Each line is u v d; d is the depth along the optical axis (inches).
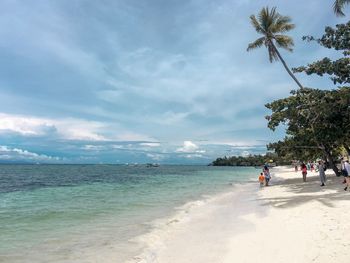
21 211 800.3
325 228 469.1
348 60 1002.7
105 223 642.2
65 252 446.0
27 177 2608.3
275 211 679.7
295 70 1075.3
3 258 421.1
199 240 489.4
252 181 2026.3
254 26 1616.6
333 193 850.1
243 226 566.6
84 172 3838.6
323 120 1112.2
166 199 1032.8
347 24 1013.2
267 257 380.5
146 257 417.4
